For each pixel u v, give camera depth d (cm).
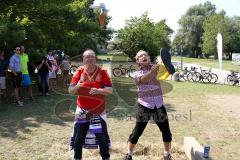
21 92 1392
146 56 620
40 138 819
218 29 8350
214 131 928
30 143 777
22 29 1499
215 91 1889
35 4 1752
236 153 738
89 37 2397
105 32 4222
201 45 9362
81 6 2058
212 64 5669
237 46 8769
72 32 2039
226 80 2589
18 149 733
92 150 691
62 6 1870
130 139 634
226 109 1285
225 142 823
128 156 639
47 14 1861
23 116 1055
